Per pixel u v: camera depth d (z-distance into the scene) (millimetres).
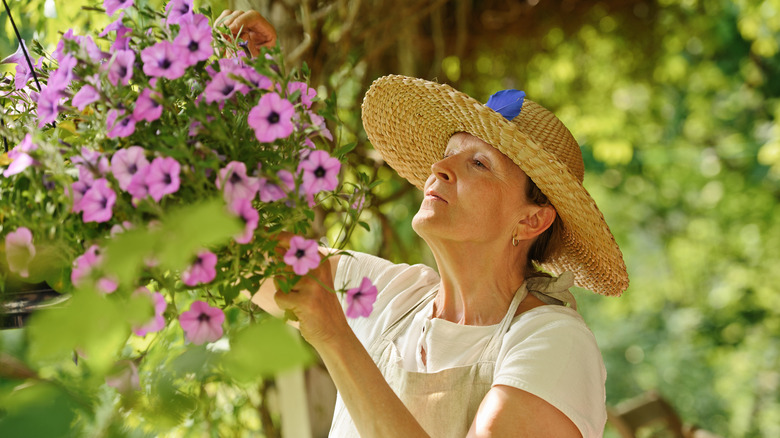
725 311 11227
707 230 11102
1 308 1071
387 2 2992
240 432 2367
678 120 9414
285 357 820
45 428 850
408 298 1794
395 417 1253
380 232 3076
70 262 1005
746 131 9852
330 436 1708
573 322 1526
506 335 1548
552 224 1779
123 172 983
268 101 1028
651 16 5328
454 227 1590
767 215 10523
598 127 6996
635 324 12234
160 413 997
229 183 996
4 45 1834
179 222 820
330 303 1238
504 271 1659
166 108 1078
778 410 10688
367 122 1947
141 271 957
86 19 1975
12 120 1185
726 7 6133
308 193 1062
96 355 830
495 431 1369
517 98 1664
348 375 1249
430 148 1849
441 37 3619
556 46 5070
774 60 8602
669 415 3875
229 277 1069
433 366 1595
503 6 4160
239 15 1663
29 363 918
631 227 11727
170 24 1113
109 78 1050
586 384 1445
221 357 905
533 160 1574
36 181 1005
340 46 2738
